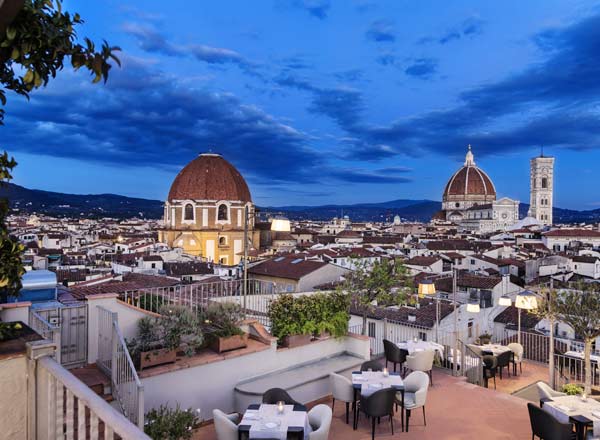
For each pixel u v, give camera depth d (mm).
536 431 9648
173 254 79438
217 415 8555
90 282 35750
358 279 16000
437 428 10875
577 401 10641
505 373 17109
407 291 16219
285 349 12453
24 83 4672
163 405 9820
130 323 10922
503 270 63375
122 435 3328
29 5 4070
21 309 9352
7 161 4844
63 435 4488
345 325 14000
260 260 56281
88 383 9219
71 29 4340
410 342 15562
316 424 9172
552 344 14945
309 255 59750
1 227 4883
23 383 4777
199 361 10484
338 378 10992
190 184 103750
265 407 9055
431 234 145375
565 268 63875
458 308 30344
